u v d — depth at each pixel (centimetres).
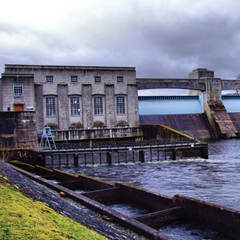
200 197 2119
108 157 3931
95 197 1791
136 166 3681
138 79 6594
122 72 5956
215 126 7075
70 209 1116
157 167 3547
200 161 3925
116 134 5744
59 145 5078
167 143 4475
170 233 1302
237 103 8169
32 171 3381
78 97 5666
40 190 1179
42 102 5388
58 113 5488
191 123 7106
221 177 2827
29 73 5366
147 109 7056
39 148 4081
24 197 935
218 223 1265
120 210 1709
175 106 7375
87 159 4453
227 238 1220
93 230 951
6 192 891
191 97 7800
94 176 3080
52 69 5500
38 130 5091
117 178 2928
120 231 1119
